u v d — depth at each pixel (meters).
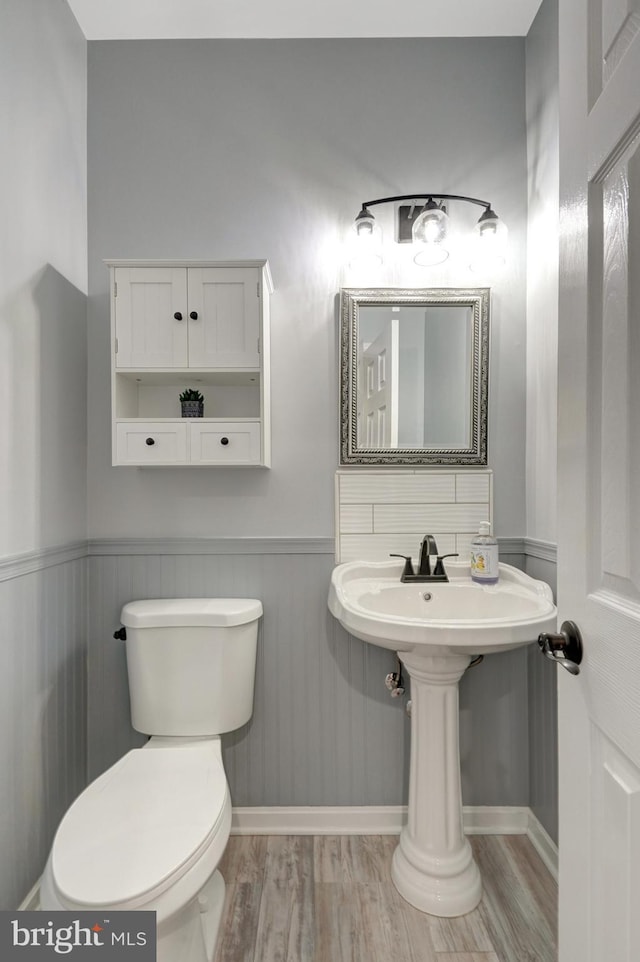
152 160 1.60
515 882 1.38
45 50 1.36
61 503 1.44
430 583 1.48
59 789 1.41
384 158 1.62
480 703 1.60
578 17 0.67
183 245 1.60
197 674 1.39
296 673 1.59
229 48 1.61
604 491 0.61
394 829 1.58
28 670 1.27
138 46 1.61
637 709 0.53
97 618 1.59
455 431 1.60
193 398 1.50
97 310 1.60
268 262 1.53
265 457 1.47
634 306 0.55
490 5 1.52
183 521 1.60
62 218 1.45
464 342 1.60
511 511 1.63
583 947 0.66
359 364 1.59
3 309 1.19
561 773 0.73
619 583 0.58
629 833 0.55
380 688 1.60
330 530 1.60
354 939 1.20
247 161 1.61
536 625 1.12
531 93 1.59
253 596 1.59
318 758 1.59
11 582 1.20
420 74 1.62
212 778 1.11
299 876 1.39
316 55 1.62
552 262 1.46
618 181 0.58
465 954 1.16
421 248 1.61
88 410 1.60
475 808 1.59
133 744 1.58
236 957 1.15
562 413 0.71
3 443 1.19
